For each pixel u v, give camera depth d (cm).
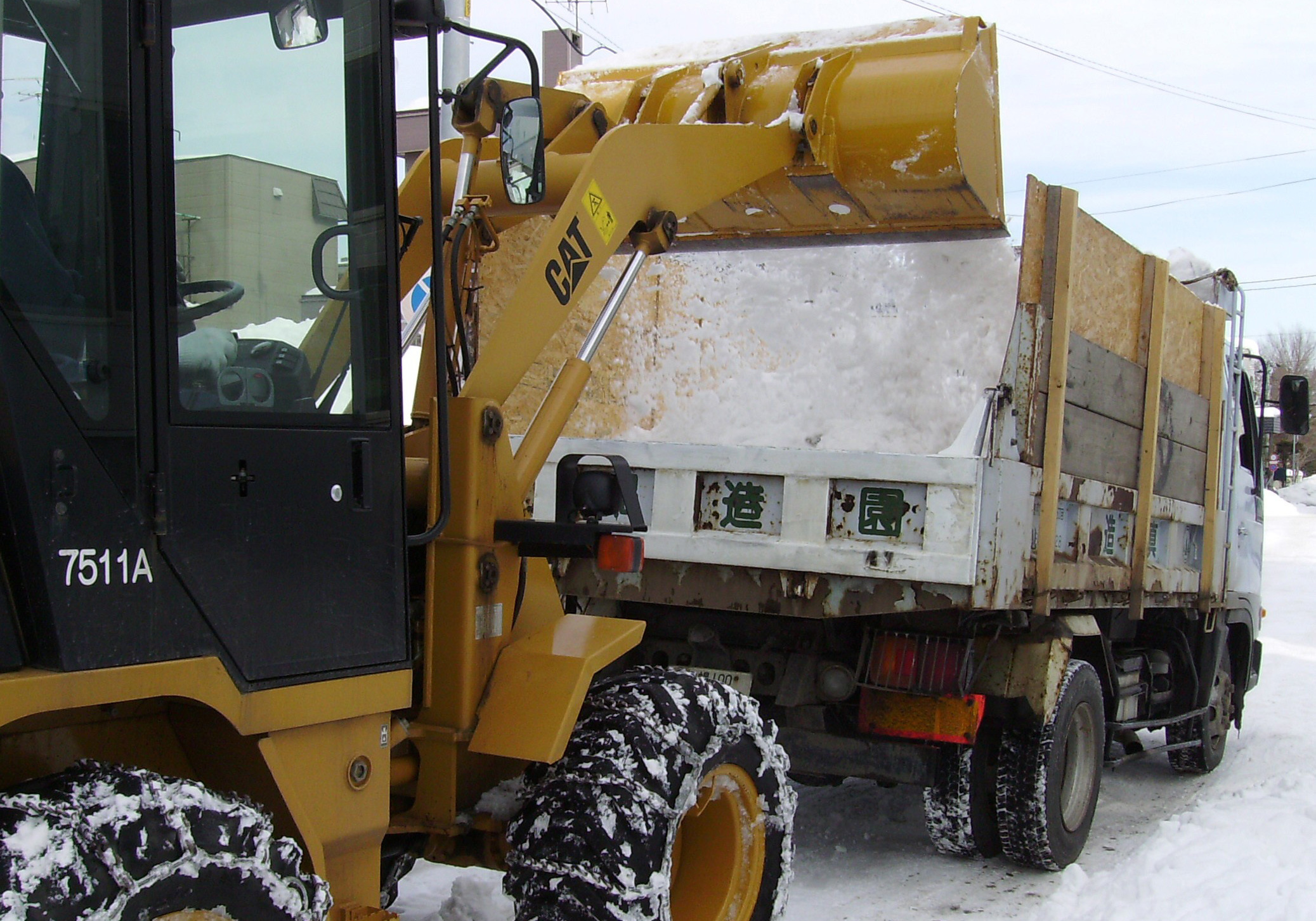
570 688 294
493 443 303
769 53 481
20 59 200
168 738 245
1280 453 5075
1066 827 512
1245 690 795
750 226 511
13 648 198
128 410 212
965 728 450
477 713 296
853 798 590
